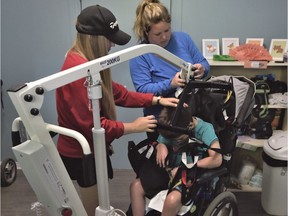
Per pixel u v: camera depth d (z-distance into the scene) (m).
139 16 1.75
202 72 1.76
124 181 2.84
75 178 1.51
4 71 2.88
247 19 2.62
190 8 2.62
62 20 2.71
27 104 0.96
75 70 1.00
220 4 2.60
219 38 2.68
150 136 1.77
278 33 2.65
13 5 2.69
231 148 1.60
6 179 2.71
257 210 2.36
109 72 1.33
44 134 1.02
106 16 1.20
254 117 2.49
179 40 1.88
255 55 2.43
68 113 1.34
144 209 1.62
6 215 2.33
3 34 2.77
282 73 2.65
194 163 1.51
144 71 1.84
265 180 2.30
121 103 1.60
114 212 1.12
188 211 1.50
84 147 1.00
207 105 1.61
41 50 2.80
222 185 1.68
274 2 2.58
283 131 2.59
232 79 1.76
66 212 1.10
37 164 1.00
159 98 1.63
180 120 1.52
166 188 1.63
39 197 1.08
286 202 2.23
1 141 3.06
